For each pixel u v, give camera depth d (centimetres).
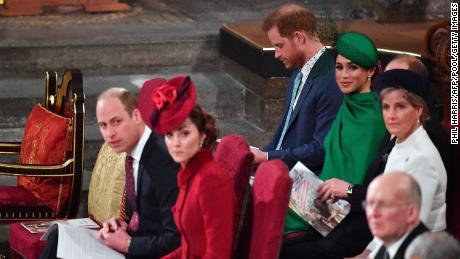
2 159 2578
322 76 1864
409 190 1130
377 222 1139
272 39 1905
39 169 2117
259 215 1488
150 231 1631
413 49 2697
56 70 2895
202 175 1420
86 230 1700
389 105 1501
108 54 2912
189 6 3412
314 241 1691
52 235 1684
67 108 2223
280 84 2658
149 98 1636
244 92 2812
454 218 1591
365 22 3156
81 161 2148
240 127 2725
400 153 1514
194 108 1417
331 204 1661
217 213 1416
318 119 1853
